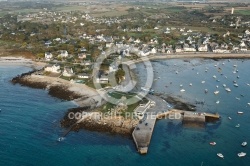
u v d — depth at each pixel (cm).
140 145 14312
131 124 16200
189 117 17262
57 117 17350
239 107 19350
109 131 15675
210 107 19175
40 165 13025
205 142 15012
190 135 15650
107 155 13788
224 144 14875
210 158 13712
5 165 13000
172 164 13262
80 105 19000
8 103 19388
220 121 17288
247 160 13625
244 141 15162
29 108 18650
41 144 14575
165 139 15188
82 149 14200
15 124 16512
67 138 15075
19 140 14912
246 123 17138
